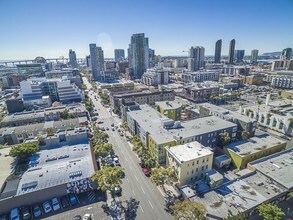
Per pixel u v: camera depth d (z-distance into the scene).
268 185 67.12
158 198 70.38
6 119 140.75
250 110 143.25
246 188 65.50
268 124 131.50
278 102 162.50
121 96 175.75
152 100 187.12
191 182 74.38
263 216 54.69
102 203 68.12
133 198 70.62
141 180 80.81
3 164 84.06
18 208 64.06
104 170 70.00
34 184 68.00
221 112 128.00
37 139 98.00
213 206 58.25
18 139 119.00
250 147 92.06
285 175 70.94
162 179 71.19
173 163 76.88
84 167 77.94
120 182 69.44
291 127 118.56
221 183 68.50
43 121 144.38
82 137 100.88
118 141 117.81
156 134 95.69
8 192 64.81
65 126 126.81
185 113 164.25
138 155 96.25
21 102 169.38
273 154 84.62
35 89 193.25
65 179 71.00
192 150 79.00
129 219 61.25
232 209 56.97
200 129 101.19
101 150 88.94
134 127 117.25
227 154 91.19
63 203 67.00
